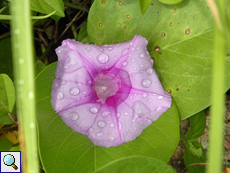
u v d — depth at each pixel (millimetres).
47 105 129
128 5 135
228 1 125
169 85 134
